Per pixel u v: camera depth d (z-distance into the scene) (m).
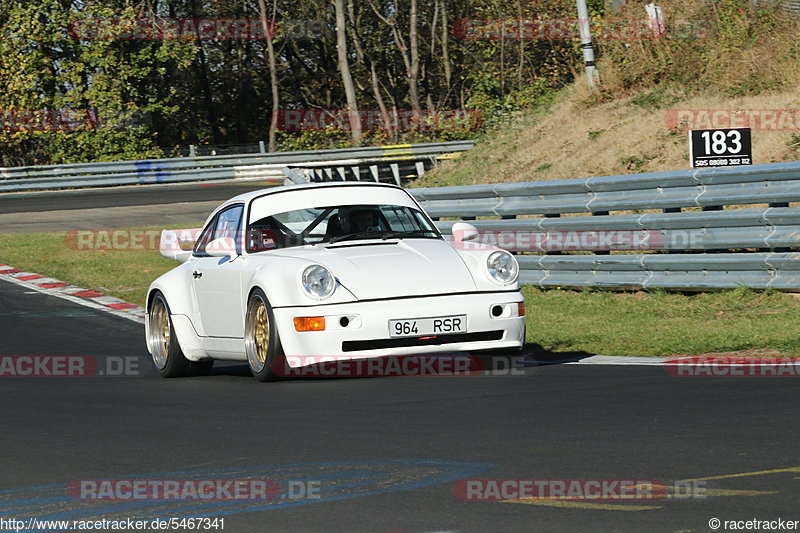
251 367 29.73
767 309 38.06
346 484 17.19
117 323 47.25
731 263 40.31
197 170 141.75
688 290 42.47
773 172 39.25
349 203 32.06
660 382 25.98
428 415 22.92
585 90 85.50
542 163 76.31
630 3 85.38
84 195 127.38
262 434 21.81
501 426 21.31
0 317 49.59
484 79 184.25
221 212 33.56
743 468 16.98
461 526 14.51
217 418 24.09
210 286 31.64
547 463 17.92
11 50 183.00
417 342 27.62
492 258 29.08
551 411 22.70
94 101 186.25
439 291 28.05
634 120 74.31
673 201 42.47
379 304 27.42
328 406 24.73
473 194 50.84
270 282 28.27
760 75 71.44
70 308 52.34
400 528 14.55
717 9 79.38
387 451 19.52
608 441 19.44
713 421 20.83
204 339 32.16
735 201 40.47
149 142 191.00
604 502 15.37
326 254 29.34
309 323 27.33
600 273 45.16
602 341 33.97
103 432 23.14
